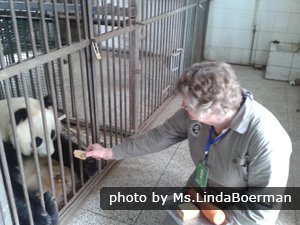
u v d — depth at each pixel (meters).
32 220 1.60
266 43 4.77
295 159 2.63
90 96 2.00
